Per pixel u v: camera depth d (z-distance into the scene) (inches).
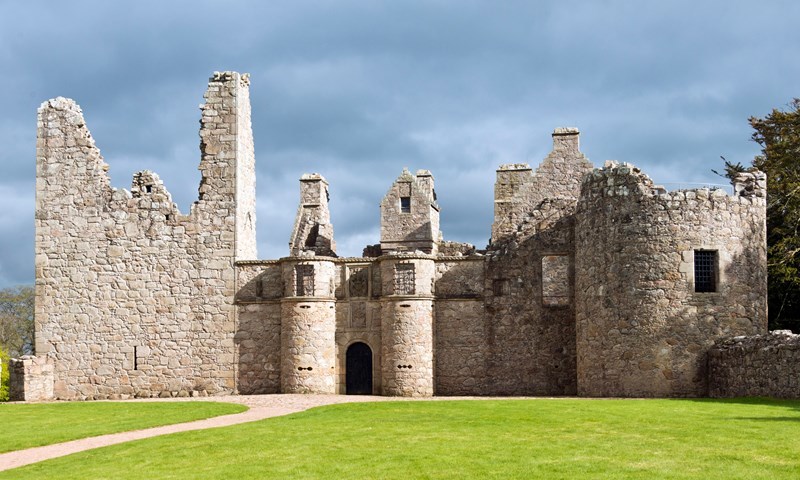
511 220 1904.5
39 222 1764.3
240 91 1776.6
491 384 1640.0
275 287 1708.9
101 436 1051.3
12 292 3356.3
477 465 763.4
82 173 1768.0
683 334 1392.7
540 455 794.8
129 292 1738.4
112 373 1727.4
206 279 1726.1
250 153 1839.3
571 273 1635.1
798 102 2102.6
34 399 1690.5
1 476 817.5
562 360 1624.0
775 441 816.3
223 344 1711.4
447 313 1663.4
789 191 1833.2
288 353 1653.5
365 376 1670.8
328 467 780.0
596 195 1476.4
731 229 1422.2
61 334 1742.1
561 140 2003.0
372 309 1670.8
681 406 1127.6
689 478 693.9
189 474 778.8
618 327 1422.2
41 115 1782.7
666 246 1405.0
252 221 1843.0
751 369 1275.8
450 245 2005.4
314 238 2153.1
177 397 1704.0
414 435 924.6
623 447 818.2
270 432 980.6
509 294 1651.1
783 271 1699.1
